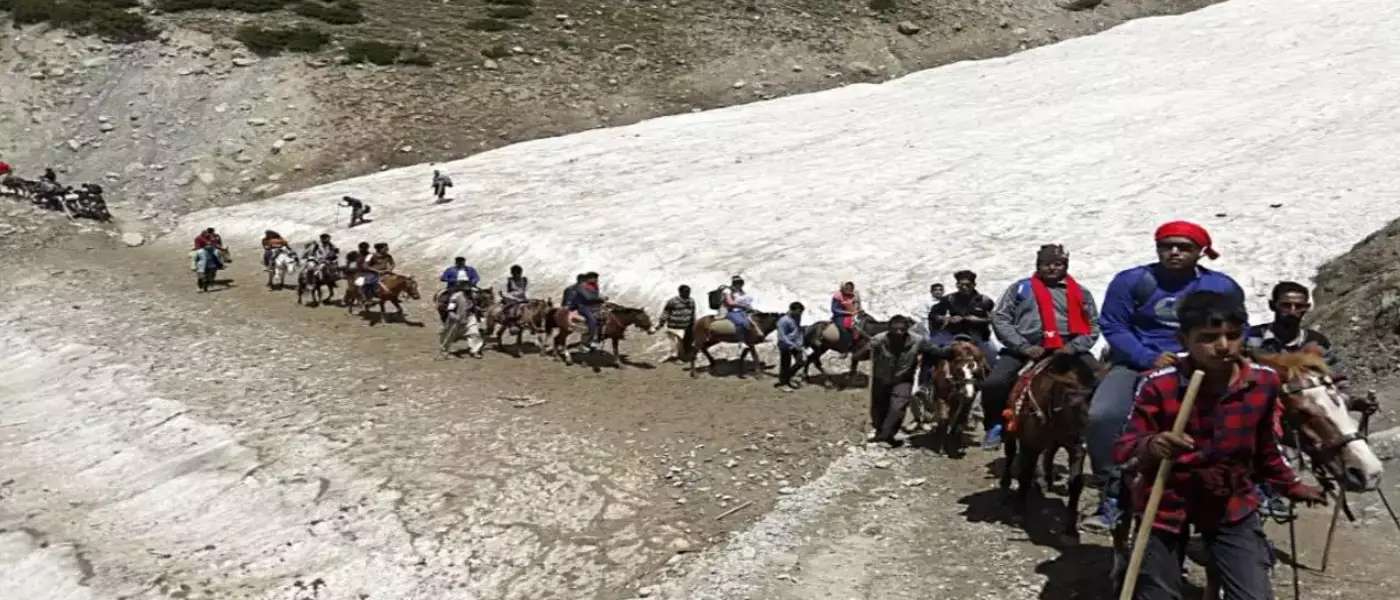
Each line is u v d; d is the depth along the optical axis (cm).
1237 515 581
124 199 3694
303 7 4906
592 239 2634
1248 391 573
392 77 4388
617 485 1274
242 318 2359
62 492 1426
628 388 1753
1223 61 3831
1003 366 1015
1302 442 685
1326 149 2512
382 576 1109
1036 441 947
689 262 2362
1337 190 2177
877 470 1261
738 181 3016
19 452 1587
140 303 2514
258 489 1353
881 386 1345
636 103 4372
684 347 1903
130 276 2844
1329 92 3084
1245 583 575
